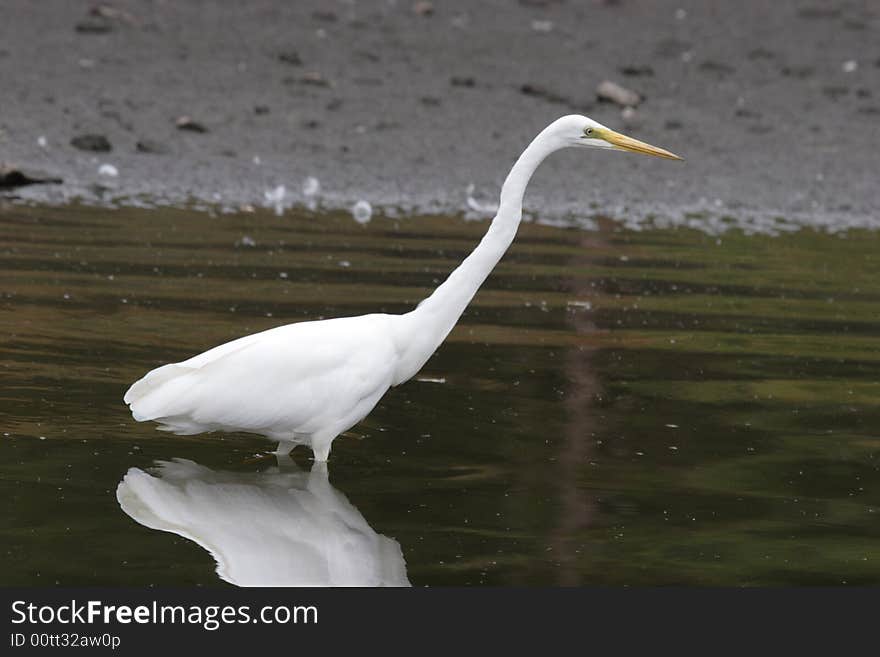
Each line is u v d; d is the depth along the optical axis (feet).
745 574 24.75
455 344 41.06
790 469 30.78
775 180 72.64
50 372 34.86
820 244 61.67
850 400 36.86
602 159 74.43
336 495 28.09
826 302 50.03
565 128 31.50
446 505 27.66
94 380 34.45
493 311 45.83
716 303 48.98
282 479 28.96
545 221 62.75
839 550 25.99
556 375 38.09
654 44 96.43
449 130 75.97
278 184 65.16
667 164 74.02
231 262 49.78
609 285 51.03
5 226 52.70
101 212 57.00
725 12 106.93
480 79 85.30
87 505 26.66
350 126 75.05
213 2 95.35
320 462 30.09
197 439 31.42
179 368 28.81
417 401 34.99
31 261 47.26
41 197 58.75
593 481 29.43
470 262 31.50
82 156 65.57
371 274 49.42
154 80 78.33
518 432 32.68
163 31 87.66
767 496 28.91
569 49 93.50
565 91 84.17
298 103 77.71
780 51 97.14
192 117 73.41
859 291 52.29
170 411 28.60
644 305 48.03
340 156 70.44
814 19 106.73
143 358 36.50
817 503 28.58
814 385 38.32
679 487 29.25
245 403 28.89
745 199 69.41
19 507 26.25
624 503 28.14
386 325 30.99
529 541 25.89
